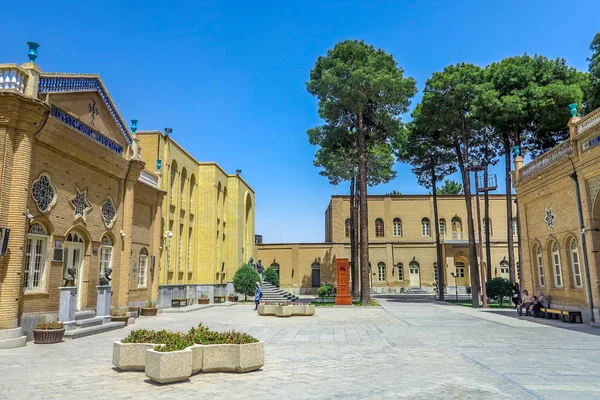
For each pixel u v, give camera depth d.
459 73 29.95
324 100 29.95
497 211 48.28
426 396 6.63
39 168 13.12
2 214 11.53
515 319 19.55
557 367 8.88
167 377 7.21
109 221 17.67
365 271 27.95
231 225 38.16
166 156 25.78
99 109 16.72
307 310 21.08
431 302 33.34
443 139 33.50
